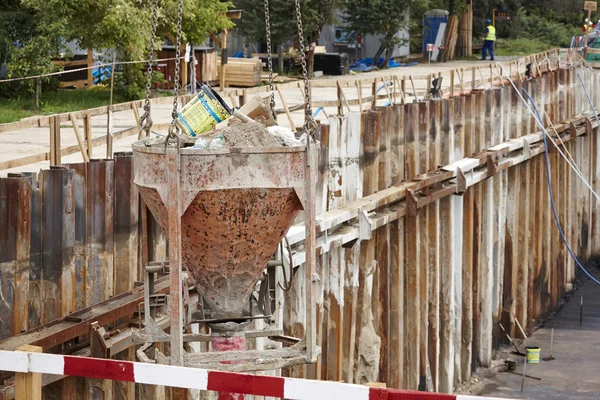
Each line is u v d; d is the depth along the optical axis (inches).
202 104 284.0
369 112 583.5
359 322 580.7
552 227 962.7
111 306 357.1
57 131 421.4
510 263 846.5
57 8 1000.2
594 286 1030.4
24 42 1025.5
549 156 953.5
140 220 393.1
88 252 368.2
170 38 1114.7
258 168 261.9
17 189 334.0
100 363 246.8
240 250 277.0
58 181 351.9
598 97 1152.8
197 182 259.6
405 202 612.7
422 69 1669.5
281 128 286.7
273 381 235.6
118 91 1071.6
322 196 530.0
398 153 624.7
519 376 738.2
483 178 743.1
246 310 299.3
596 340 836.0
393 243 613.9
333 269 535.2
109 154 462.9
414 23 1764.3
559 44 2342.5
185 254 282.5
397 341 617.3
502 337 826.2
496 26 2329.0
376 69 1659.7
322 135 528.1
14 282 335.0
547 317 914.7
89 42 1021.2
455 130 727.7
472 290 755.4
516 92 866.8
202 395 416.8
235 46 1676.9
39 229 349.4
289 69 1555.1
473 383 729.0
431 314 672.4
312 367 528.1
